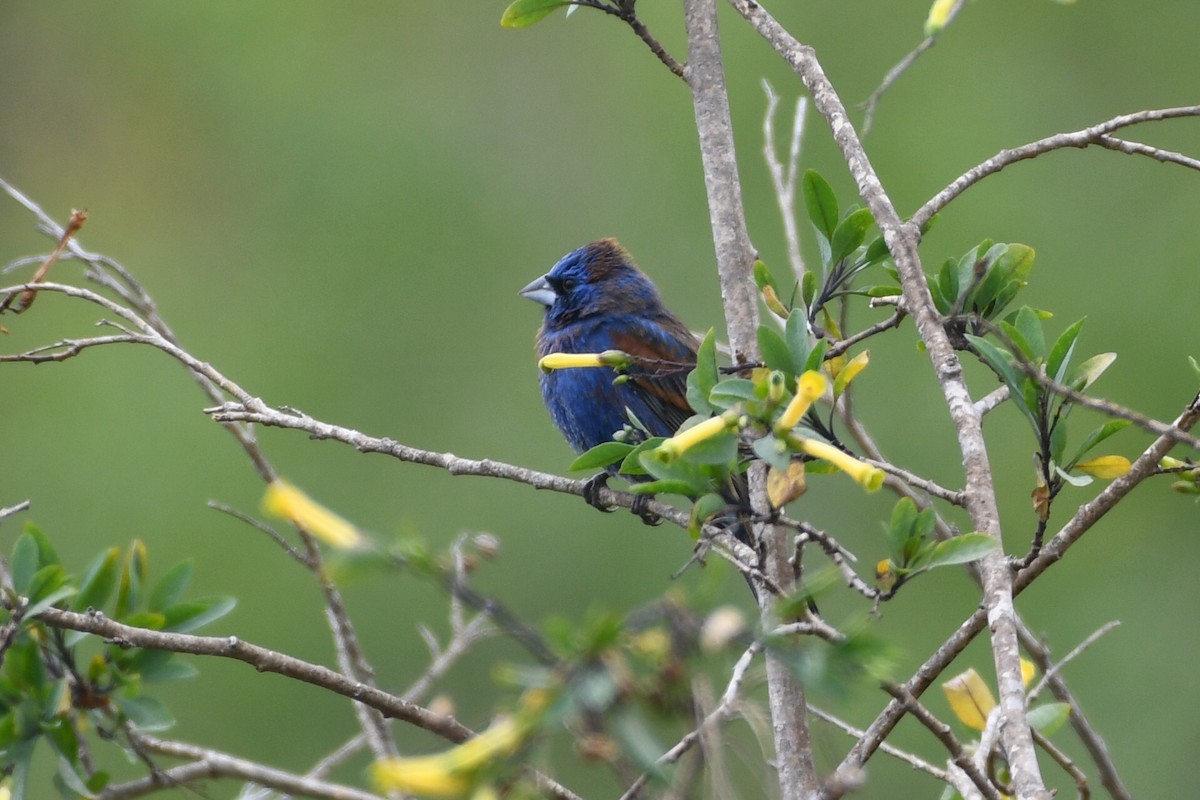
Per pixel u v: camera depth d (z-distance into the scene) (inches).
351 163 650.8
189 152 667.4
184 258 644.7
